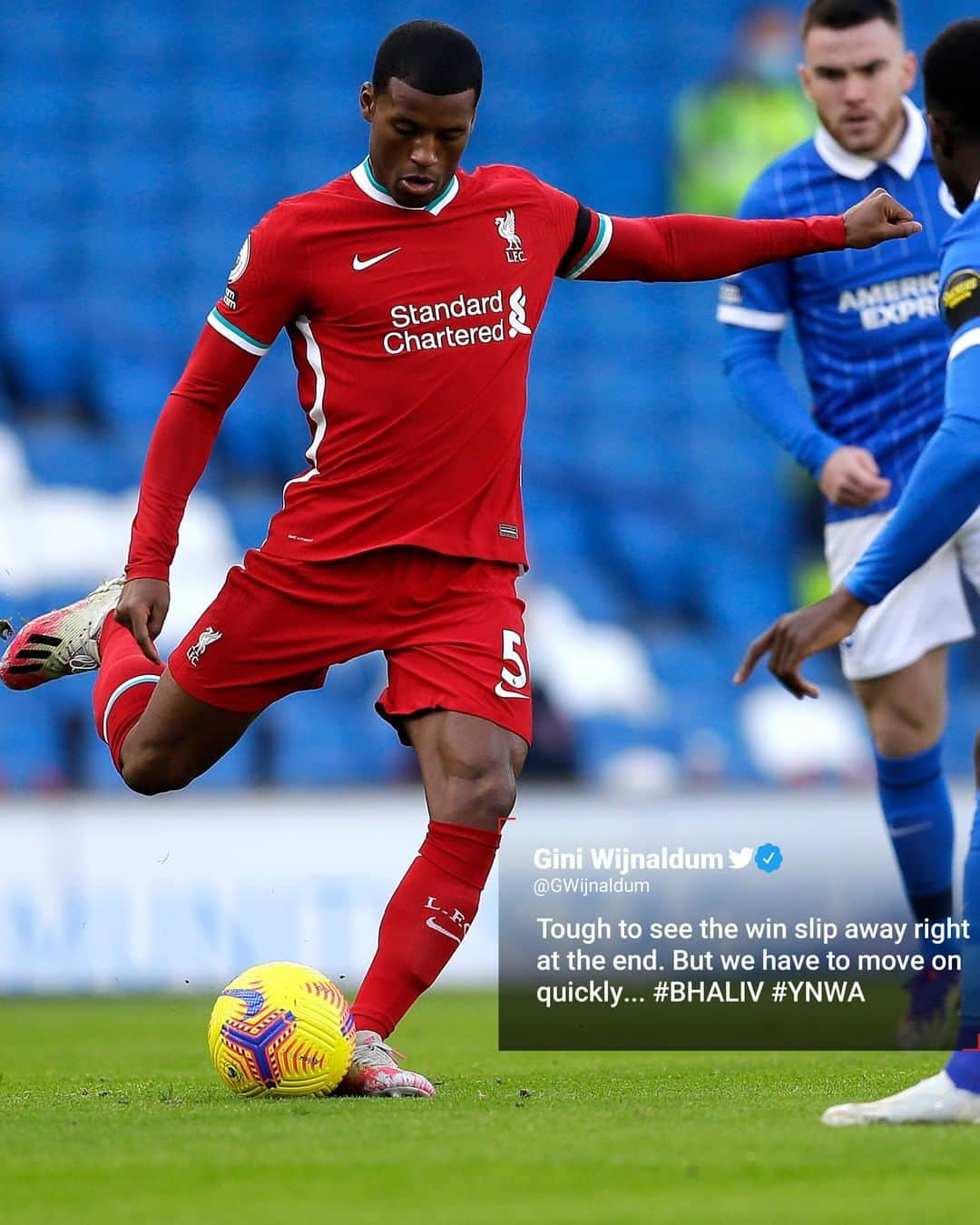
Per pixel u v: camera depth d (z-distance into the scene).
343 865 36.59
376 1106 14.14
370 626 16.55
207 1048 23.95
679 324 59.34
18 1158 11.52
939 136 15.00
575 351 58.38
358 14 66.12
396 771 44.66
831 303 22.89
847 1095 15.27
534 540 52.41
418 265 16.22
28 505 48.78
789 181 23.19
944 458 12.88
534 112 64.56
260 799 36.41
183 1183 10.45
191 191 61.53
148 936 36.00
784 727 47.97
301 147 62.94
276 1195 10.03
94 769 43.72
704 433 56.75
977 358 13.06
